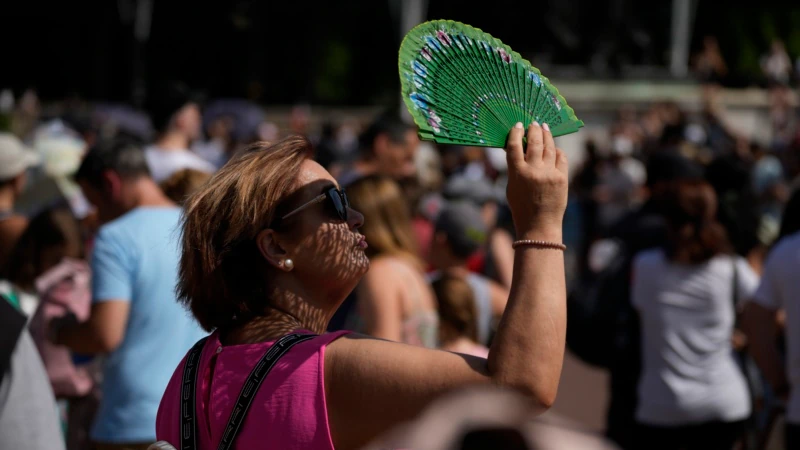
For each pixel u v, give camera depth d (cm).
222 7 6650
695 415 963
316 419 371
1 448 466
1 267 941
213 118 3203
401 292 779
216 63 7019
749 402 983
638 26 5100
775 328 883
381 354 369
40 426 477
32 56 7431
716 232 962
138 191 820
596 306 1022
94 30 7331
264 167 417
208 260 417
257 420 379
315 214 416
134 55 6781
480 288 968
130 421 777
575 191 2825
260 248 415
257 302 420
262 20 7156
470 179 1316
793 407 848
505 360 353
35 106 5912
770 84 5628
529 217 373
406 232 806
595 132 4316
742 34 7088
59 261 900
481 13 5434
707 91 4306
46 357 854
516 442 239
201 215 421
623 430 1011
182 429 406
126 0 7025
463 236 949
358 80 7756
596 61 4691
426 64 379
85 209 1419
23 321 484
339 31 7594
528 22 5159
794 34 7038
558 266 368
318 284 420
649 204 1120
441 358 361
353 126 5078
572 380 1550
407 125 1259
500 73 392
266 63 7488
